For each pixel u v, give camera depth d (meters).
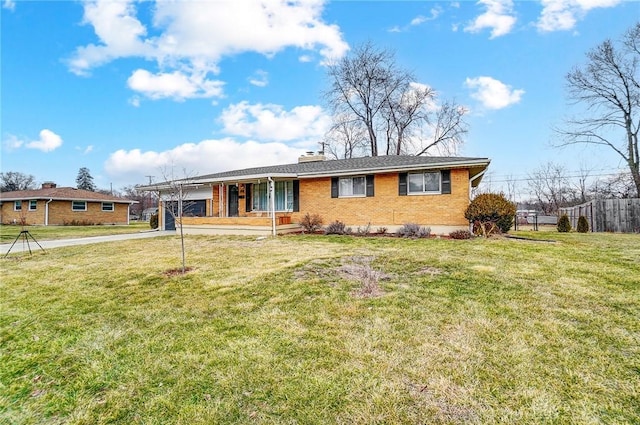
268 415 2.45
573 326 3.70
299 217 15.06
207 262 7.99
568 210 20.41
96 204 32.25
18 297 5.70
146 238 14.22
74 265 8.30
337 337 3.62
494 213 11.14
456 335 3.56
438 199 12.57
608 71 19.64
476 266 6.43
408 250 8.46
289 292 5.23
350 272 6.27
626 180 23.08
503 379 2.76
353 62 28.16
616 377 2.75
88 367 3.29
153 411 2.57
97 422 2.50
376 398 2.57
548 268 6.24
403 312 4.22
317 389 2.71
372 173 13.45
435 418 2.34
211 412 2.51
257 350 3.41
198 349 3.51
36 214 29.31
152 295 5.48
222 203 16.89
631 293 4.73
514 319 3.92
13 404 2.78
